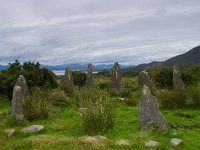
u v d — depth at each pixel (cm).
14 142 1274
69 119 1633
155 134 1306
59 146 1167
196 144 1196
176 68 2461
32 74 2364
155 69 3109
